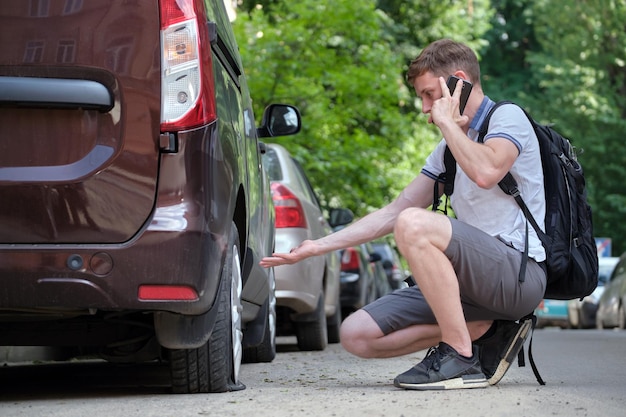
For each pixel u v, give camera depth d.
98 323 10.04
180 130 8.84
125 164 8.76
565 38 75.38
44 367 14.52
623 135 74.19
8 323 9.95
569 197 10.16
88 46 8.83
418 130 54.72
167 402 9.05
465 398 9.04
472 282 9.80
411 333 10.30
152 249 8.71
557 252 10.04
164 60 8.88
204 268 8.85
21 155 8.75
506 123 9.88
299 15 37.31
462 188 10.16
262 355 15.46
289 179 18.92
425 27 61.25
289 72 35.78
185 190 8.84
